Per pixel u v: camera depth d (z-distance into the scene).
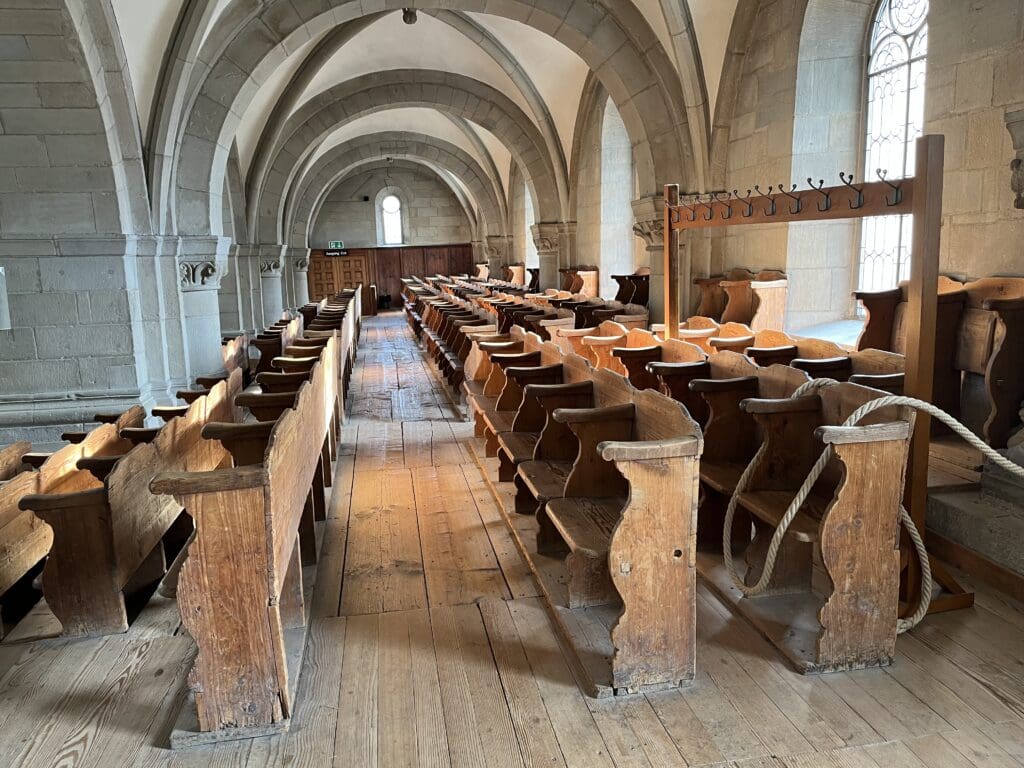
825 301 6.90
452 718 2.26
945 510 3.20
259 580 2.11
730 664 2.50
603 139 11.92
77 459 3.30
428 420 6.72
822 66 6.46
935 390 4.15
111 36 5.58
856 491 2.31
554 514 2.86
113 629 2.84
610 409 2.97
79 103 5.50
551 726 2.20
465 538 3.74
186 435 3.69
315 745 2.15
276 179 13.49
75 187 5.80
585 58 8.16
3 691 2.47
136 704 2.39
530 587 3.16
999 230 4.17
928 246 2.61
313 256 26.22
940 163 2.55
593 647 2.57
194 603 2.10
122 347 6.18
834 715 2.20
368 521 4.02
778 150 6.77
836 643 2.40
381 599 3.09
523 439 4.01
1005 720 2.16
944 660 2.48
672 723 2.19
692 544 2.29
